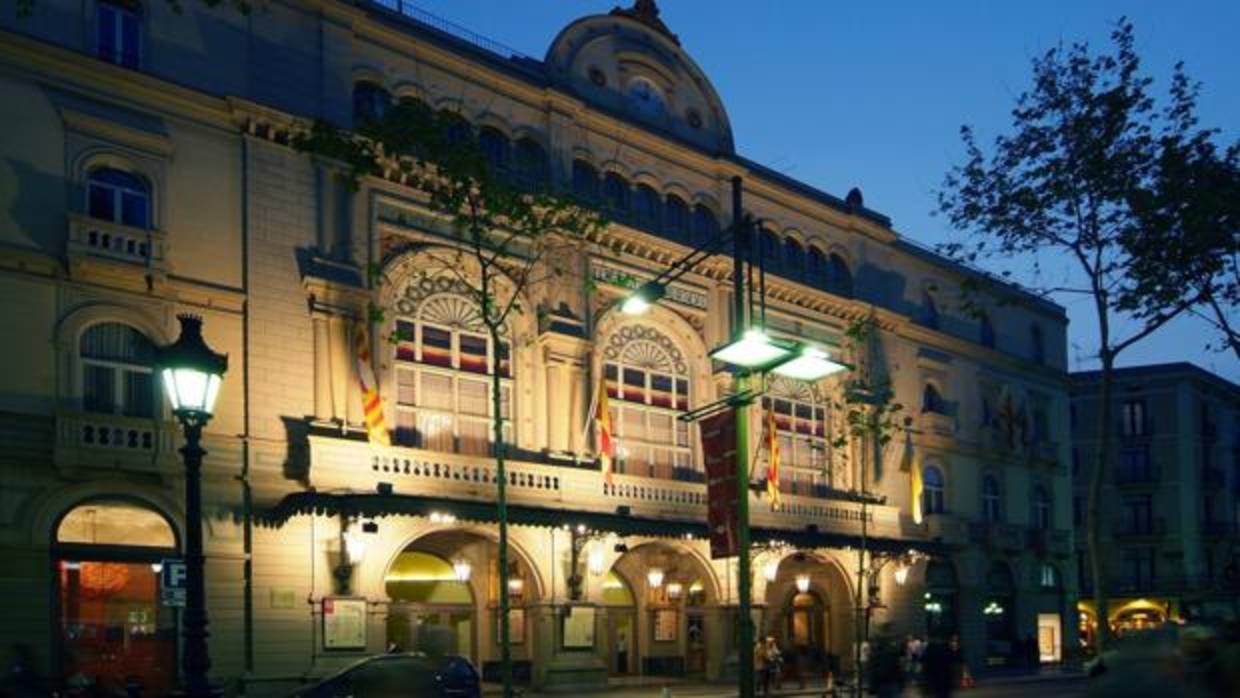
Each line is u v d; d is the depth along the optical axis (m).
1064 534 51.22
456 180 23.95
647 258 34.53
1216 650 9.01
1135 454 66.50
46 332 22.92
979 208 27.42
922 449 43.94
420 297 29.20
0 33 22.77
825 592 40.72
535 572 30.31
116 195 24.47
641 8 37.12
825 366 16.19
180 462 23.81
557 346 31.36
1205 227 25.52
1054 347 54.56
